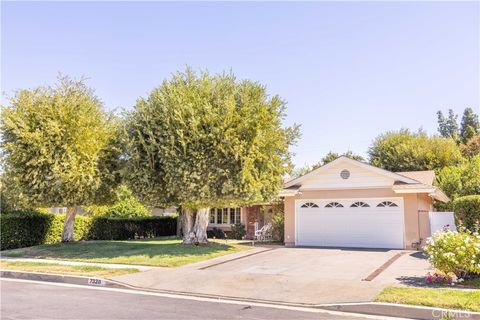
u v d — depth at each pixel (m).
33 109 18.14
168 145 17.19
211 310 8.40
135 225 27.81
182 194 17.11
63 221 23.12
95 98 20.11
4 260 16.28
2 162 18.14
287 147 18.73
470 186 25.69
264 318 7.74
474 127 59.72
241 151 16.70
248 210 28.47
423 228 19.17
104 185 19.44
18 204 20.80
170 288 10.65
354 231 20.12
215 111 17.12
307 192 21.30
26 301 9.30
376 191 19.92
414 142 38.78
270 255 16.67
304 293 9.58
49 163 17.72
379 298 8.55
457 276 10.34
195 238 19.69
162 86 18.66
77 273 12.74
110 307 8.66
